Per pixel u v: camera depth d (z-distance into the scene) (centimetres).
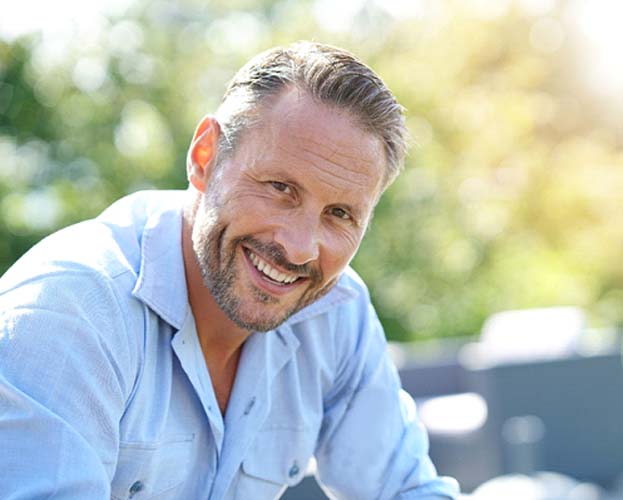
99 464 195
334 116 201
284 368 244
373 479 264
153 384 213
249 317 210
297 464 247
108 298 204
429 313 1744
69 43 1351
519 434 661
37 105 1325
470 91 1278
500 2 1241
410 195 1541
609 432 738
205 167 214
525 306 1862
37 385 192
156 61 1455
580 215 1252
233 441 229
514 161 1262
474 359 755
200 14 1572
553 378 730
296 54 205
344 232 208
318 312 246
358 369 260
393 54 1431
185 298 216
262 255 205
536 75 1230
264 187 203
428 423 666
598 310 1589
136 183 1424
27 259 207
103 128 1388
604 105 1224
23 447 188
